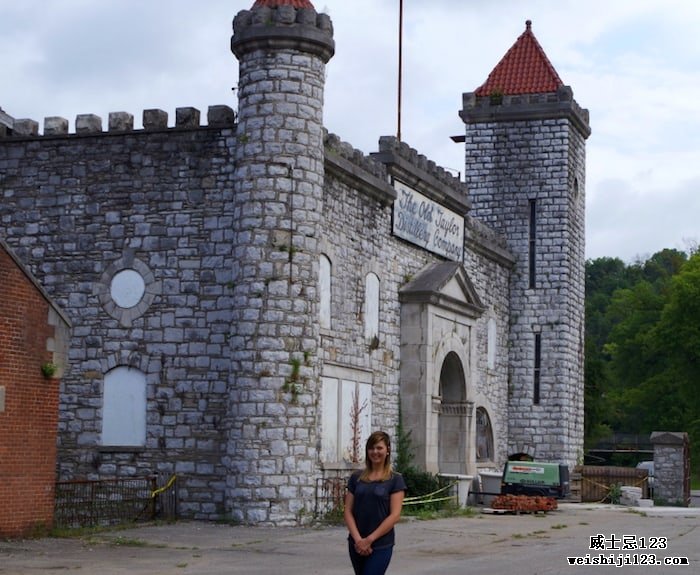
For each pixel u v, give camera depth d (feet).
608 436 275.18
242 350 84.84
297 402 84.74
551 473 116.78
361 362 102.27
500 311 143.33
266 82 86.74
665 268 379.55
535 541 76.64
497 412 141.49
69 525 80.18
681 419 239.09
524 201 146.51
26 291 69.15
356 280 101.91
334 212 97.91
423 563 62.28
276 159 86.07
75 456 90.33
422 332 110.63
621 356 258.98
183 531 77.92
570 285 146.20
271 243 85.30
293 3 88.43
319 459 92.89
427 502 101.35
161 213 90.84
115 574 54.90
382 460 38.86
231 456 84.64
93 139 92.84
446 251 123.03
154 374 89.56
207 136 90.43
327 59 89.45
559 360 144.56
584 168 155.43
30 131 94.84
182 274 89.81
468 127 149.38
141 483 88.02
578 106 148.15
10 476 67.92
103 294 91.25
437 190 118.93
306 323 85.87
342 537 75.56
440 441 121.70
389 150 109.09
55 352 71.10
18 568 56.08
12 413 68.08
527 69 150.30
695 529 90.33
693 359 210.59
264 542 71.72
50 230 92.99
